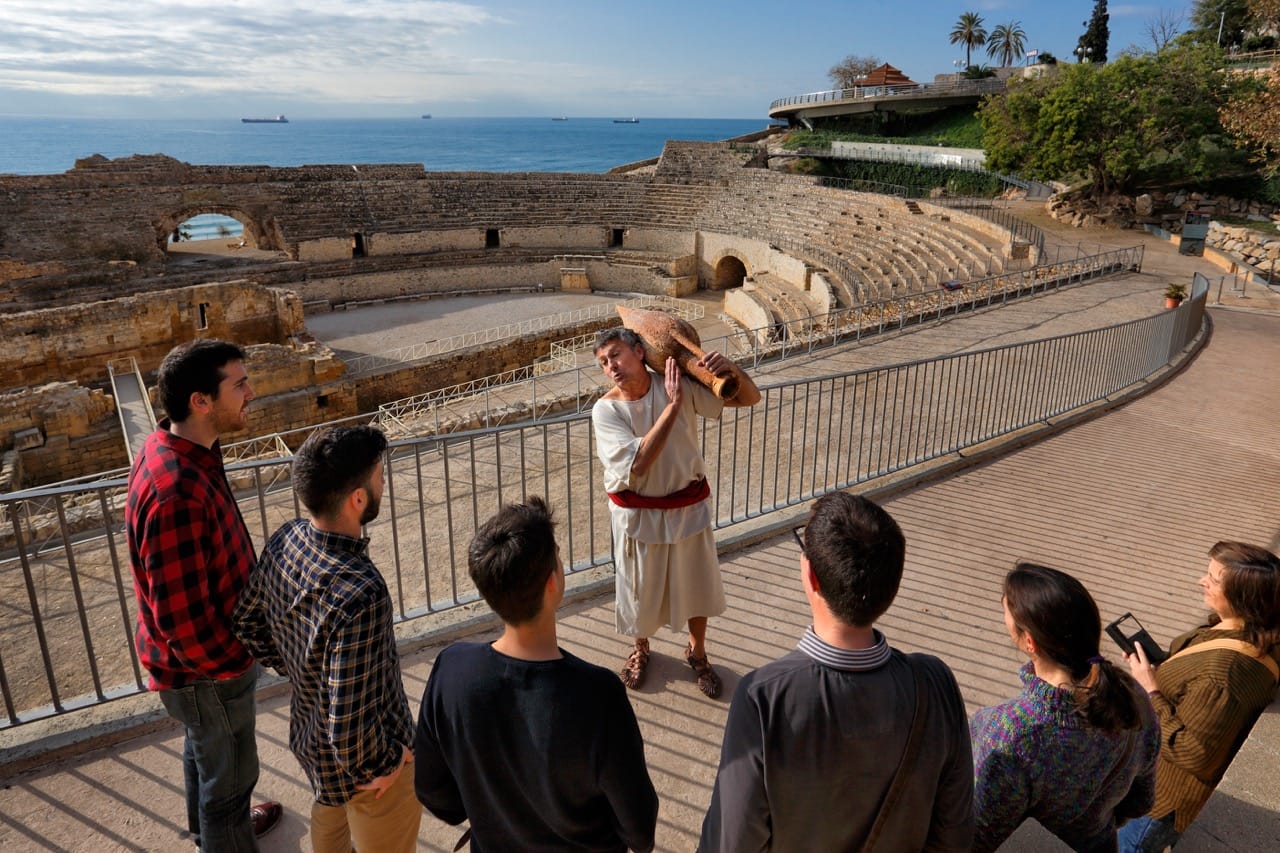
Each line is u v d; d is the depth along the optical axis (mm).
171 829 3750
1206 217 38344
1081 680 2484
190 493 2891
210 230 87312
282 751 4262
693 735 4492
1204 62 38031
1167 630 5906
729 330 38031
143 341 28422
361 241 47625
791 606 5887
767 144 70375
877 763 2203
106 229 40562
